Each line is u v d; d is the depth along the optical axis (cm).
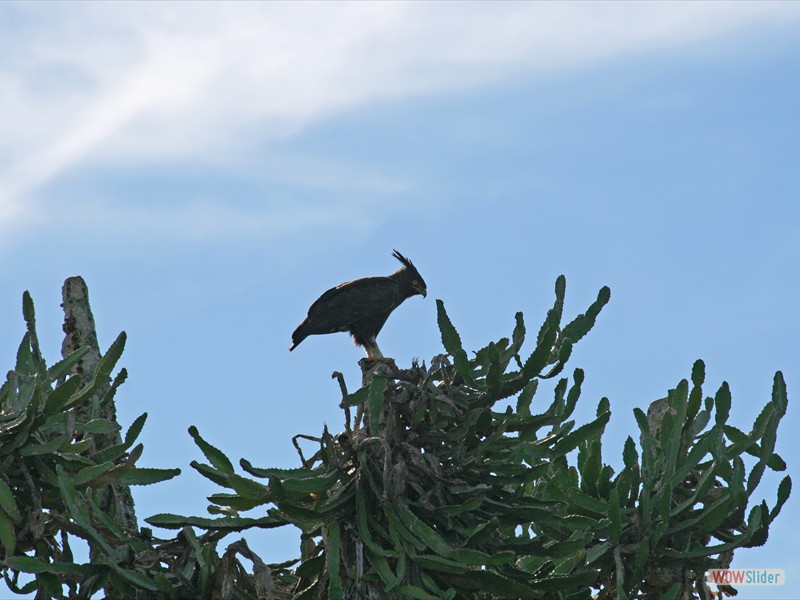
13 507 1245
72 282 1759
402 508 1302
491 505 1370
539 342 1375
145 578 1291
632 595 1392
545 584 1337
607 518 1389
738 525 1409
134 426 1352
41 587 1288
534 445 1407
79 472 1295
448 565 1261
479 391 1411
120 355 1363
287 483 1269
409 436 1345
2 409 1334
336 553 1292
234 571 1317
